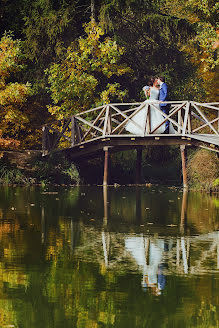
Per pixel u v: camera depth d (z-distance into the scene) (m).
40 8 26.56
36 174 22.33
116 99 26.39
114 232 11.48
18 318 6.70
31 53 26.36
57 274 8.35
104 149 21.94
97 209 14.66
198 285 7.91
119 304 7.14
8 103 23.05
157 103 20.80
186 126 21.97
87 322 6.59
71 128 23.06
